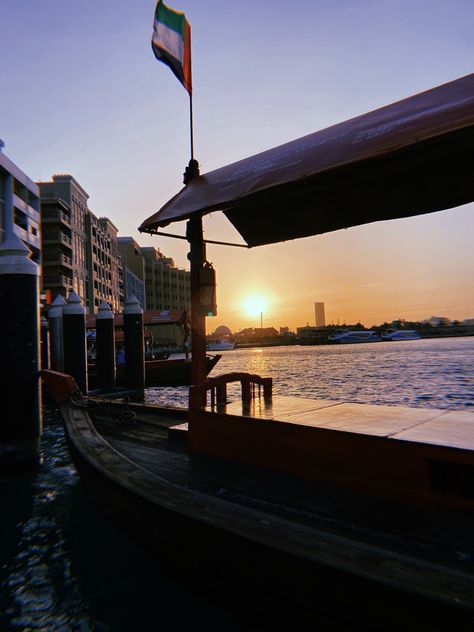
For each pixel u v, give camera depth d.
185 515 3.00
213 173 4.82
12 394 6.98
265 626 2.60
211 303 5.09
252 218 5.39
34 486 6.21
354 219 4.92
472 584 1.96
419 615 1.92
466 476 2.94
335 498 3.30
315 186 3.93
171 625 2.97
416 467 3.10
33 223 49.75
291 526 2.71
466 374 32.56
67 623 3.10
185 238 5.09
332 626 2.23
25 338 7.11
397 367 42.75
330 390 24.55
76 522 4.82
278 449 3.95
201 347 5.00
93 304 74.81
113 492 3.88
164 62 5.56
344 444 3.47
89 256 74.75
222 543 2.75
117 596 3.34
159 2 5.61
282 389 25.56
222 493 3.55
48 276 61.16
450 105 2.80
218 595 2.87
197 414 4.77
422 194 4.37
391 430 3.51
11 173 43.97
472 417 3.98
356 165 2.94
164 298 141.75
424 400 19.58
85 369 15.23
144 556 3.60
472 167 3.93
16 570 3.85
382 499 3.23
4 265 7.07
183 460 4.54
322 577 2.26
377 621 2.05
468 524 2.78
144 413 7.84
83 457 4.67
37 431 7.19
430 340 197.50
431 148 3.33
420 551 2.50
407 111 3.16
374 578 2.07
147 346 44.22
